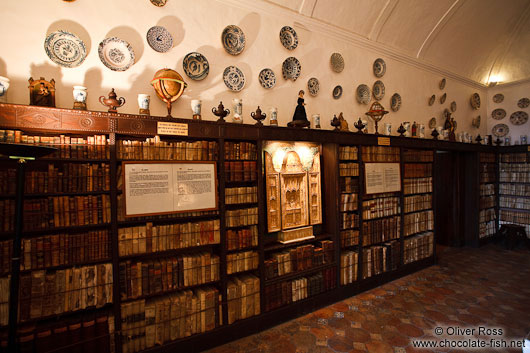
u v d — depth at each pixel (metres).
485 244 7.23
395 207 5.03
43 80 2.46
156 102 3.17
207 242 3.15
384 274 4.82
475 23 6.30
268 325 3.54
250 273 3.72
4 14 2.49
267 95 3.98
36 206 2.40
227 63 3.65
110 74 2.93
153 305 2.87
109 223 2.68
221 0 3.60
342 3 4.47
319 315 3.83
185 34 3.35
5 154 1.74
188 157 3.07
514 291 4.47
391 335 3.34
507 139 7.59
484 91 8.07
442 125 6.67
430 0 5.25
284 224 3.90
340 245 4.28
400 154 5.10
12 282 1.79
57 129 2.37
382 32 5.21
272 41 4.04
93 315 2.70
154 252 2.87
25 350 2.36
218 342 3.19
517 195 7.30
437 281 4.89
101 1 2.89
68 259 2.52
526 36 7.05
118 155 2.73
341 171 4.32
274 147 3.87
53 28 2.68
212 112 3.48
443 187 7.32
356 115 5.00
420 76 6.18
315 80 4.45
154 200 2.85
